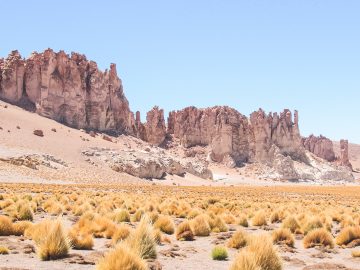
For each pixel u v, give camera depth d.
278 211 29.55
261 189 104.31
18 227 17.28
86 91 166.75
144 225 13.23
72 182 90.25
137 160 129.25
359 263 14.30
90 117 166.00
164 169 140.75
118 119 178.75
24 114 142.75
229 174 186.62
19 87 156.00
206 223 20.30
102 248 14.90
